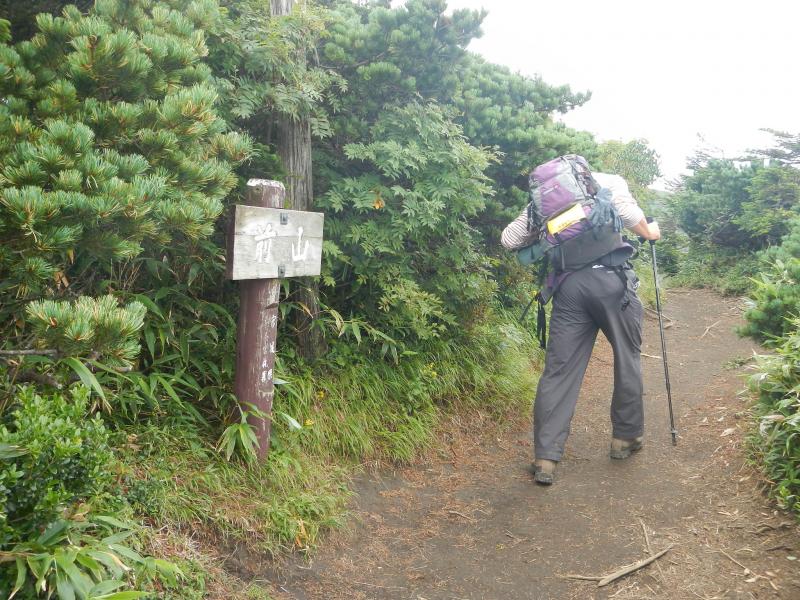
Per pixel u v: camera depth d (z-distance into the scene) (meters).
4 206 2.04
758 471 3.65
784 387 3.65
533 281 6.24
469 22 4.15
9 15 3.11
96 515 2.26
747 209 9.40
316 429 3.74
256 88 3.67
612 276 3.85
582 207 3.80
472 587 3.02
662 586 2.95
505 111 5.62
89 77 2.45
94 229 2.25
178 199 2.54
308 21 3.76
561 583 3.04
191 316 3.65
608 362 6.43
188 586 2.47
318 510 3.24
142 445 2.95
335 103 4.25
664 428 4.66
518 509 3.71
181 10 3.09
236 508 2.99
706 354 6.49
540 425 3.98
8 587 1.93
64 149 2.21
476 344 5.23
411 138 4.33
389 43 4.20
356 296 4.56
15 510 1.95
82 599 1.91
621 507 3.64
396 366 4.56
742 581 2.91
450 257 4.74
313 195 4.38
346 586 2.95
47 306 1.97
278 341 4.12
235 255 2.97
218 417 3.42
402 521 3.55
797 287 4.14
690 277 9.87
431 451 4.31
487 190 4.49
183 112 2.56
